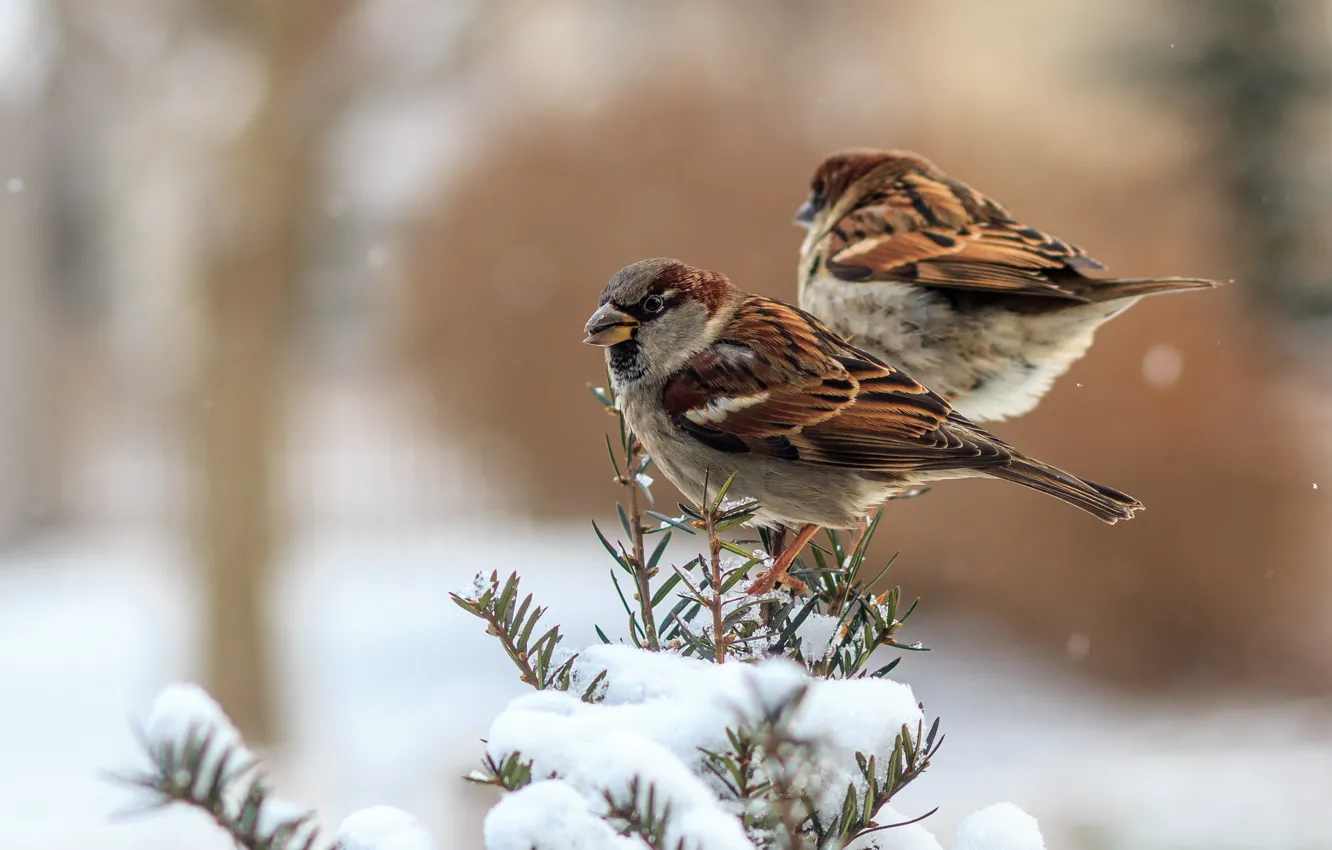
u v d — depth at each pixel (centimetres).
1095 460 1530
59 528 2609
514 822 176
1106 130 1928
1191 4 1936
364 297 1997
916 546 1611
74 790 1248
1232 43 1916
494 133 1967
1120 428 1525
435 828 1093
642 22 2331
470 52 1714
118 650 1812
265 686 1652
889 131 1797
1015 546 1564
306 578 1919
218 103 1661
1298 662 1498
